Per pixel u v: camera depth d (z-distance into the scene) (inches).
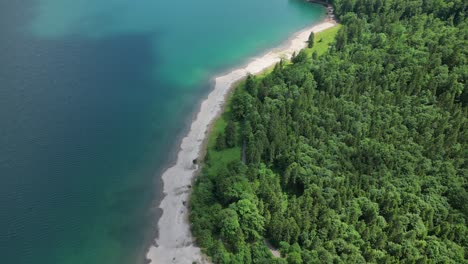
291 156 5659.5
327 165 5565.9
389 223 4859.7
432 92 6550.2
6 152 6259.8
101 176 6087.6
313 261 4480.8
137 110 7293.3
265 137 6082.7
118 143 6624.0
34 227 5349.4
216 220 5241.1
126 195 5861.2
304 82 7278.5
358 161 5531.5
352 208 4950.8
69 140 6560.0
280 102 6825.8
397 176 5359.3
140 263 5073.8
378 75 7057.1
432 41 7623.0
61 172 6063.0
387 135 5851.4
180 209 5689.0
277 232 4842.5
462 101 6451.8
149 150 6565.0
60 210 5580.7
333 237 4731.8
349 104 6510.8
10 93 7293.3
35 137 6540.4
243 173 5679.1
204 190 5684.1
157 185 6028.5
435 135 5905.5
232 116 7106.3
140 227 5467.5
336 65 7598.4
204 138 6811.0
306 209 4990.2
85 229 5398.6
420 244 4603.8
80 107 7194.9
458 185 5103.3
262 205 5128.0
